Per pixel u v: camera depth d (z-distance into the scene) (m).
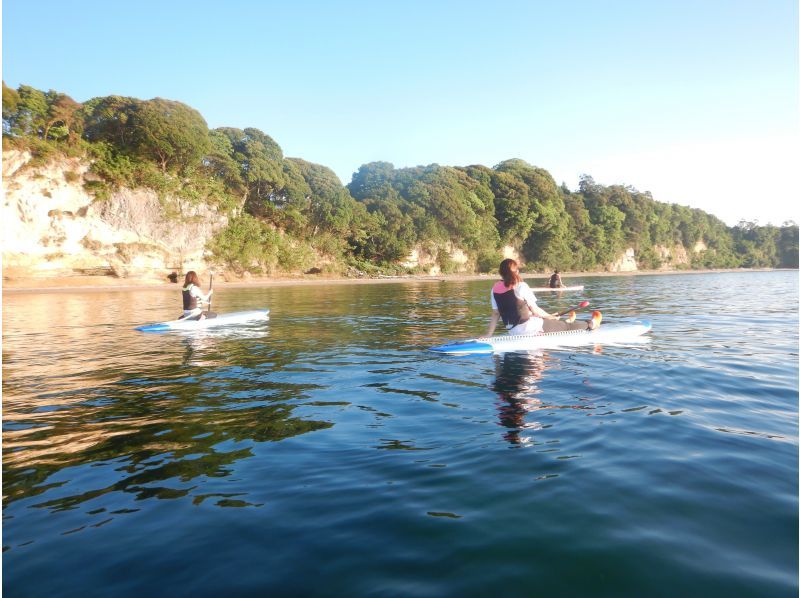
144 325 11.44
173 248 41.06
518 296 7.12
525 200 73.38
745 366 5.75
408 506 2.48
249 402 4.58
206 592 1.82
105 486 2.80
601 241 84.25
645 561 1.95
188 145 41.72
